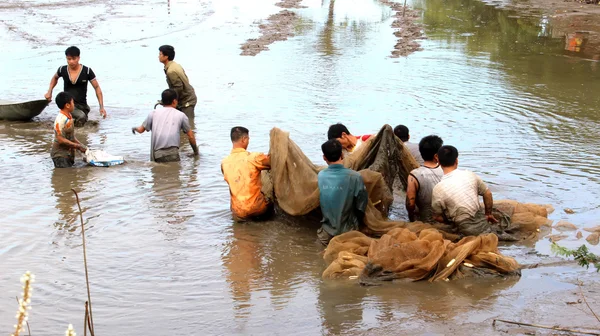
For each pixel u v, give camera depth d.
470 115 16.59
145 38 27.80
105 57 23.95
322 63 23.12
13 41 26.34
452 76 21.20
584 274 8.20
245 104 17.66
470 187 9.39
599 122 16.02
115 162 13.01
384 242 8.61
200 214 10.56
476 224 9.34
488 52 25.42
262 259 8.95
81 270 8.53
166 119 13.16
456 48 26.20
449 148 9.55
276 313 7.38
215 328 7.06
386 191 10.27
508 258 8.25
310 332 6.90
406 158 10.74
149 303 7.66
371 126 15.55
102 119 16.47
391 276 8.17
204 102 17.89
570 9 36.53
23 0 37.09
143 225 10.06
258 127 15.53
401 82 20.31
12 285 8.09
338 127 11.25
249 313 7.39
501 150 13.71
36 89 19.14
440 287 7.96
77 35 28.05
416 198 10.01
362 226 9.67
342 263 8.38
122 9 35.88
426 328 6.84
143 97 18.59
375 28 31.28
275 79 20.56
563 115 16.62
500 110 17.11
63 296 7.83
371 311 7.36
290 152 10.27
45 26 29.81
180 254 9.07
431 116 16.48
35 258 8.88
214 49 25.58
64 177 12.24
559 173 12.23
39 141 14.70
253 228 10.05
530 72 21.88
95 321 7.23
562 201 10.84
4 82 19.95
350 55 24.70
